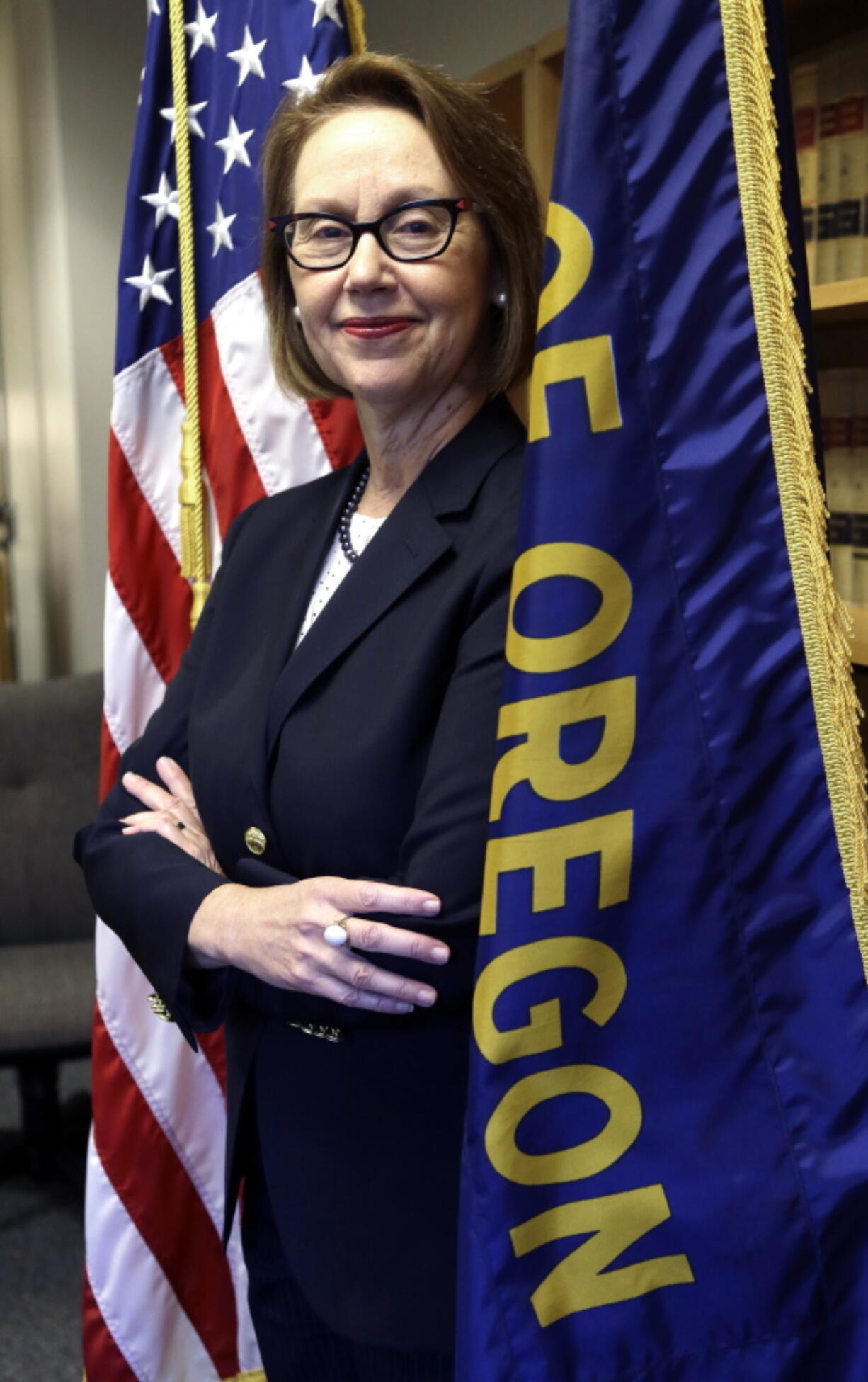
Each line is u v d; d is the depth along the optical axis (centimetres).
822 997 81
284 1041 105
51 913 276
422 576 98
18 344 436
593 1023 81
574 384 81
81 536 377
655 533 82
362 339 102
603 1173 81
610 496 81
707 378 82
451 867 89
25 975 250
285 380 123
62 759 281
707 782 82
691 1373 80
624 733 81
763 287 81
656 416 82
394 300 100
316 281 103
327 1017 98
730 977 81
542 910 81
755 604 82
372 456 110
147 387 165
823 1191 80
